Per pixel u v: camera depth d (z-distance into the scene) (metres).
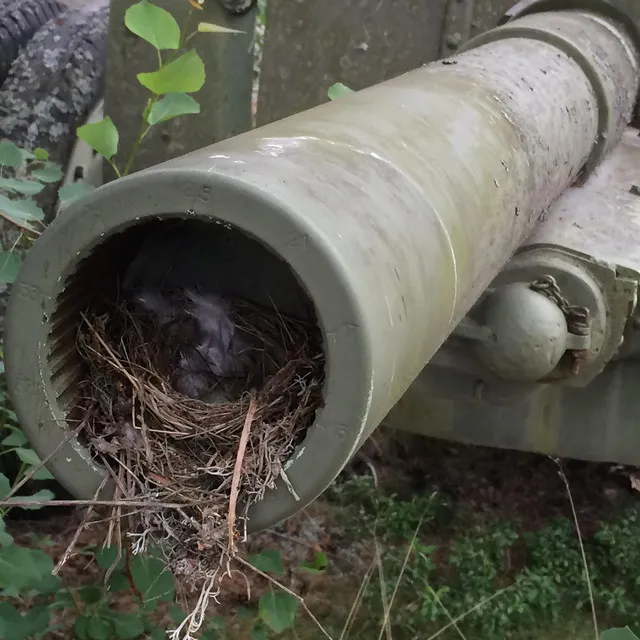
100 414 1.28
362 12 3.42
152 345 1.31
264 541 3.19
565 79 2.27
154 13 1.85
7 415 2.39
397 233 1.13
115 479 1.25
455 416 2.70
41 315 1.17
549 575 3.00
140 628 2.24
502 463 3.51
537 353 2.15
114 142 1.94
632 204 2.57
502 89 1.88
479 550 3.01
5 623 1.93
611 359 2.45
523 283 2.23
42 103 3.07
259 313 1.30
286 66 3.56
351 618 2.86
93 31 3.27
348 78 3.50
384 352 1.07
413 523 3.24
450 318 1.34
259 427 1.22
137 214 1.07
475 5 3.29
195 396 1.31
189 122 3.17
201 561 1.25
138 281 1.31
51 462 1.26
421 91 1.65
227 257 1.28
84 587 2.40
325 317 1.03
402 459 3.60
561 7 2.94
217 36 3.05
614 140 2.73
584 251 2.24
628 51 2.80
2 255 1.84
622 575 3.03
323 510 3.35
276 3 3.50
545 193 1.98
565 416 2.62
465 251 1.33
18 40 3.46
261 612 2.06
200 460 1.26
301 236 1.01
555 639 2.84
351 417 1.07
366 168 1.19
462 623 2.86
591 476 3.45
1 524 1.95
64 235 1.11
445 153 1.39
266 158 1.11
